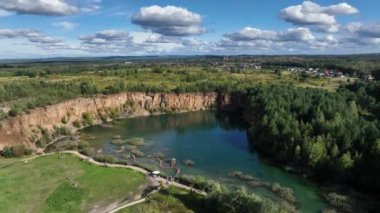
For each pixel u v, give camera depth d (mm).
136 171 94500
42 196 78875
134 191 82125
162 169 100875
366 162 86188
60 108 152125
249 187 87500
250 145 128000
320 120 109125
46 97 152250
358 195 80875
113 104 182375
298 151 98625
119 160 108812
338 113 112312
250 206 67188
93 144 130500
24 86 160375
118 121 173250
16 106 132750
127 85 197000
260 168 101562
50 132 138625
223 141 135375
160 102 197250
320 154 92625
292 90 172500
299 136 103438
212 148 124938
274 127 116188
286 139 107312
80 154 110312
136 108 189000
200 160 110500
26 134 124125
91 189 82562
